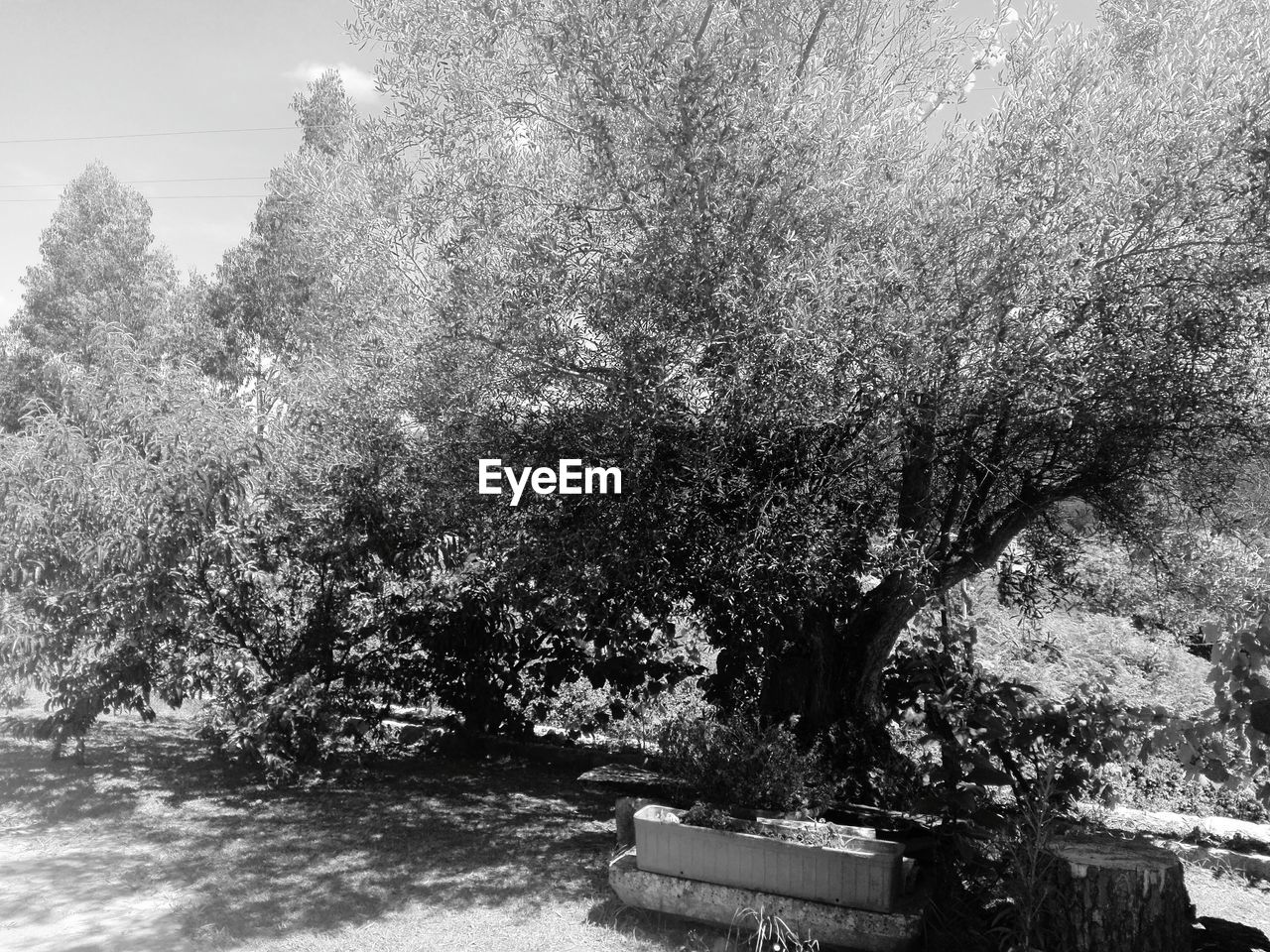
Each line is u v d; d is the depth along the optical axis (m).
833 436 5.90
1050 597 7.41
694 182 5.35
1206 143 4.69
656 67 5.37
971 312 4.97
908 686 6.79
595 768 8.41
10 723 9.16
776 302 5.26
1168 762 6.88
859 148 5.59
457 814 6.93
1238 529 6.09
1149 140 4.86
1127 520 5.89
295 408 7.91
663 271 5.53
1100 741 5.77
